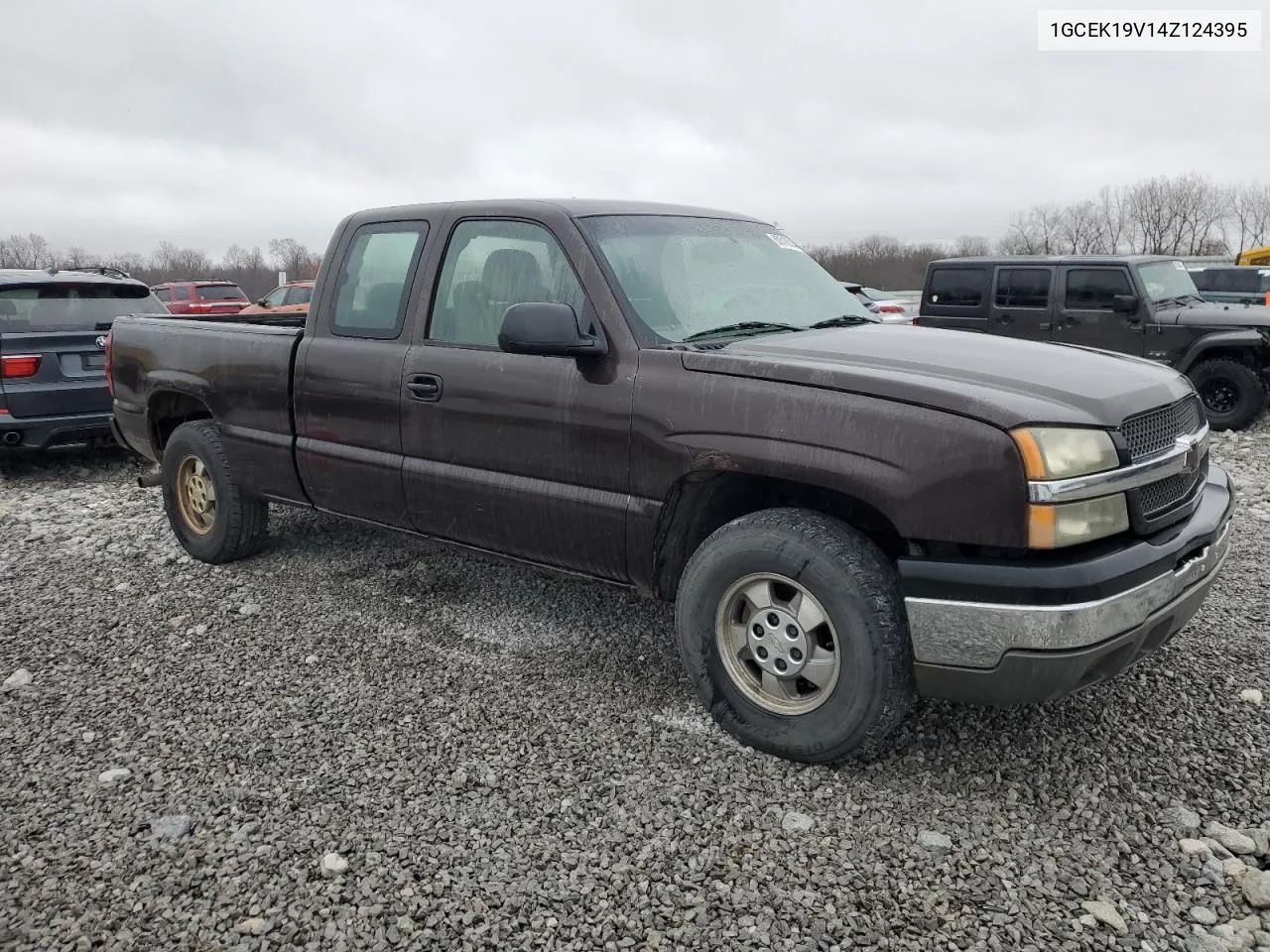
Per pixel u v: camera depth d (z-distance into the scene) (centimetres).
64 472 861
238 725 346
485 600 471
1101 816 283
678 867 263
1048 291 1074
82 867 265
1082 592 261
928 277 1163
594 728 340
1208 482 347
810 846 271
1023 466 262
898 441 278
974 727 335
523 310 325
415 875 260
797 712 310
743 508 346
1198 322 991
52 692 376
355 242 439
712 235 409
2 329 773
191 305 2116
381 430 414
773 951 231
